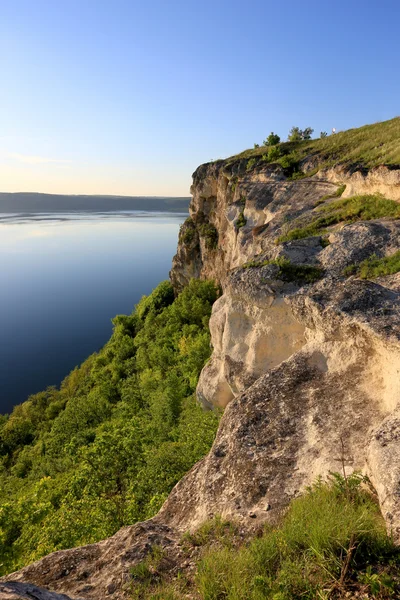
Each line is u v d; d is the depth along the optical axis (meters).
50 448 30.19
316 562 4.26
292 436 7.44
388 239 12.38
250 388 9.17
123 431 15.09
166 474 12.24
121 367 39.47
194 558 5.27
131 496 11.41
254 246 20.59
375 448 5.61
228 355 13.37
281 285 11.62
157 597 4.56
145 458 13.63
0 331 145.75
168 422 21.02
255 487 6.51
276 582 4.20
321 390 8.32
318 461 6.58
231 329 13.37
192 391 25.73
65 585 5.30
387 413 6.96
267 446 7.41
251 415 8.30
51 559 5.96
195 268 45.12
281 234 18.05
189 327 35.38
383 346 7.57
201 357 28.00
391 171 15.81
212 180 39.78
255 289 11.83
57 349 123.62
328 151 26.95
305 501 5.42
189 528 6.27
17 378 100.06
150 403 26.72
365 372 8.22
